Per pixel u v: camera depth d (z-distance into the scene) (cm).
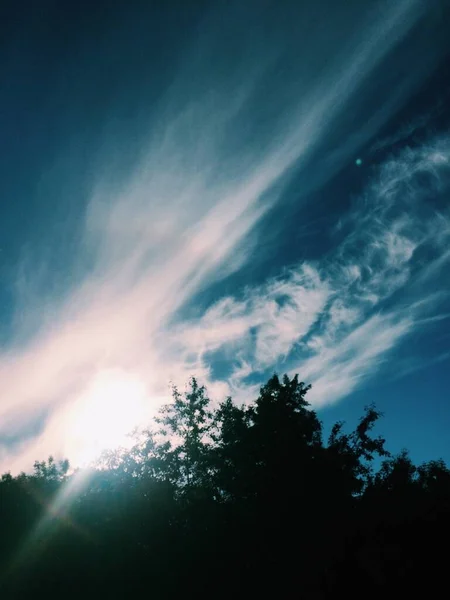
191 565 2255
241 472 2639
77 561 2180
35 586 2106
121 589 2150
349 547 2242
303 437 2733
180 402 3281
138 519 2391
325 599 2178
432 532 2298
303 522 2269
